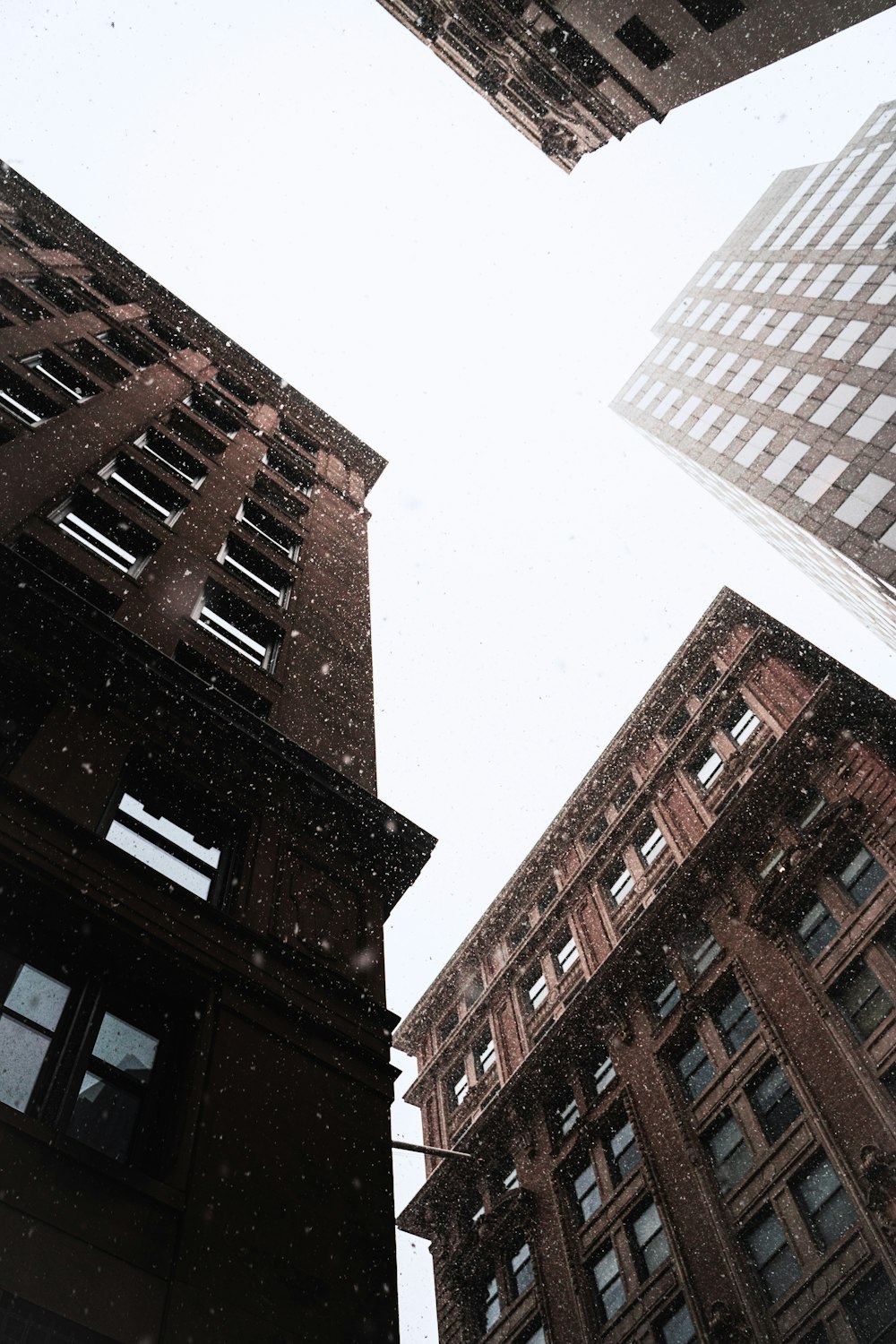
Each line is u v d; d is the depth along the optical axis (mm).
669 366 64500
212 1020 12648
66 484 23125
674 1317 23750
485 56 39281
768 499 43875
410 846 18781
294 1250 10602
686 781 38219
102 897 12859
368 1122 13031
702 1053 28453
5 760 14688
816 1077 23672
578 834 45125
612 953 33312
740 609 41125
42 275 38281
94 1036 11617
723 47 31375
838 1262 20531
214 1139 11133
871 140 60844
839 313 48375
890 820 26391
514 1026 40875
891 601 40031
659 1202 25984
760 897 28469
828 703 30484
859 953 24859
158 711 17141
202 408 39250
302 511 35312
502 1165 34531
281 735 18562
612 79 35438
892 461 38812
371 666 27516
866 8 27812
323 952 15516
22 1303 8273
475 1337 30891
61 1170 9523
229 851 16469
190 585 23234
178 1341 8891
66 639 16750
